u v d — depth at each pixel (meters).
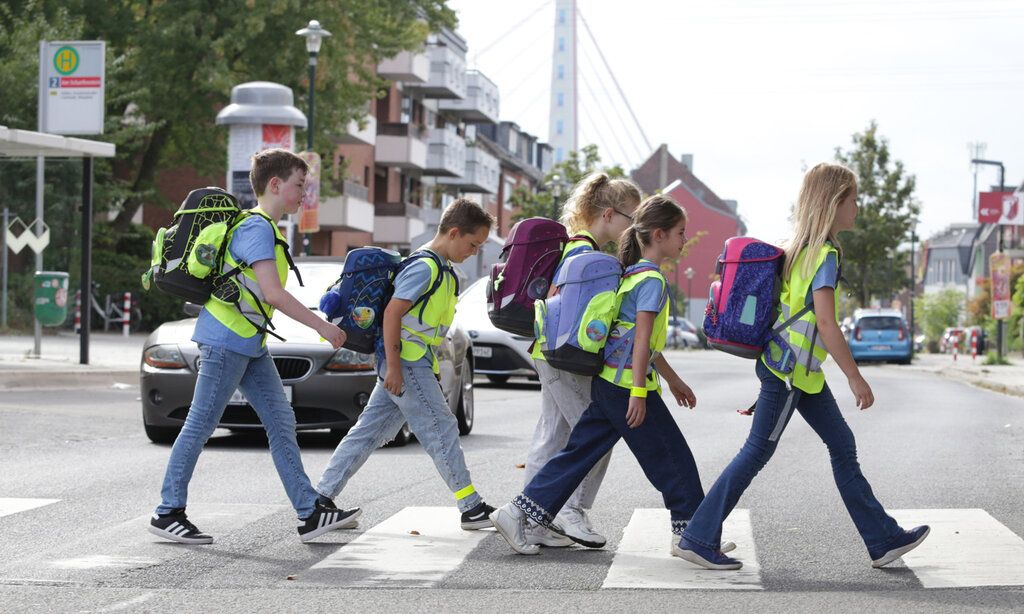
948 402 23.33
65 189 23.89
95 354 26.84
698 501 7.16
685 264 124.56
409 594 6.37
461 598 6.27
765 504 9.47
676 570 6.96
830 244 6.75
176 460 7.70
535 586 6.56
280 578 6.75
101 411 16.41
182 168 52.88
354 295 7.88
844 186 6.75
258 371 7.77
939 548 7.58
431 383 7.91
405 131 71.12
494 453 12.90
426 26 45.16
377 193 73.75
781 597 6.29
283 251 7.63
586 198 7.56
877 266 71.50
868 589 6.46
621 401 7.07
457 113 93.81
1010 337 64.00
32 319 24.58
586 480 7.62
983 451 13.66
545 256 7.43
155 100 40.91
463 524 8.05
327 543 7.76
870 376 37.03
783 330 6.80
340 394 12.70
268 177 7.59
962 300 105.12
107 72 38.56
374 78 44.19
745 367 41.53
